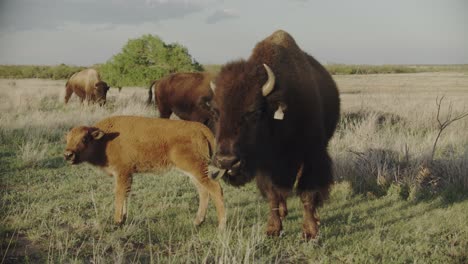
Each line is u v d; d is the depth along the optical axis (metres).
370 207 6.41
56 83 33.56
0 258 4.35
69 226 5.38
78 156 5.66
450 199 6.70
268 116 4.55
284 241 4.98
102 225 5.36
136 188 7.30
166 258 4.40
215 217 5.88
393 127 11.54
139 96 20.47
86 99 19.20
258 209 6.02
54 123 12.75
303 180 5.18
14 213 5.72
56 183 7.46
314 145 5.14
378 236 4.99
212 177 4.40
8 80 35.31
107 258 4.39
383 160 8.13
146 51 19.77
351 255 4.47
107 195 6.79
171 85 12.41
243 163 4.41
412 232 5.24
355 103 14.60
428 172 7.35
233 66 4.67
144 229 5.33
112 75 19.62
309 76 5.34
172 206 6.31
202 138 5.62
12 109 15.93
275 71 4.77
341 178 7.70
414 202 6.60
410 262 4.44
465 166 7.43
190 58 19.80
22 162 8.72
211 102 4.60
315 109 5.11
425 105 13.17
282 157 5.02
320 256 4.50
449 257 4.50
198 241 4.88
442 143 9.53
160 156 5.72
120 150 5.69
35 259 4.39
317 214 5.71
